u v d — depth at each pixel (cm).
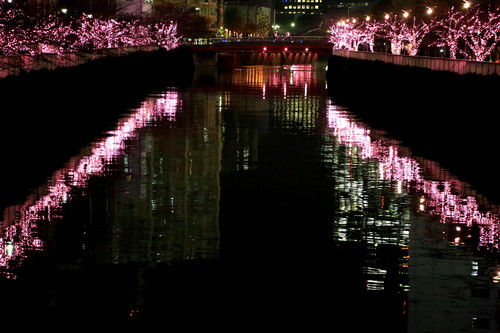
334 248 1289
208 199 1684
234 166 2155
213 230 1395
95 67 4334
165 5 10669
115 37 6069
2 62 2950
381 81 4906
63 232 1354
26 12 3394
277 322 957
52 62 3612
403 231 1413
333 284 1092
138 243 1296
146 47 7169
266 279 1117
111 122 3203
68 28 4338
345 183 1911
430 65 4506
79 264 1164
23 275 1110
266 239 1344
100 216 1485
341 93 5281
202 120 3359
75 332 909
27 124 2798
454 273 1145
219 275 1129
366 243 1326
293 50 10312
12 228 1385
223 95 4944
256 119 3462
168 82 6353
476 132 2870
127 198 1673
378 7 9531
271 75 8056
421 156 2373
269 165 2181
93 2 6494
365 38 8506
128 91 5103
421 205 1652
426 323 948
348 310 998
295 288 1078
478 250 1279
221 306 1009
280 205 1634
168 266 1166
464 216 1547
